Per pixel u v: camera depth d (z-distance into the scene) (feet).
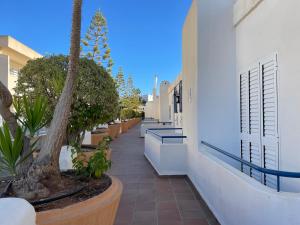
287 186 13.53
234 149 20.94
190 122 24.07
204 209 16.98
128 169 29.17
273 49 14.96
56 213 9.30
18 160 11.78
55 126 11.94
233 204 12.77
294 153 12.96
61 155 19.88
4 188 11.70
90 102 23.43
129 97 117.60
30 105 13.29
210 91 21.13
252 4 17.13
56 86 16.48
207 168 17.70
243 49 19.52
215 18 21.26
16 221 6.22
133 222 15.16
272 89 15.12
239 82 20.35
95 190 12.07
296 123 12.77
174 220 15.37
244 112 19.52
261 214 10.08
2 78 54.70
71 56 11.93
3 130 11.73
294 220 9.21
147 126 66.69
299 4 12.42
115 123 70.13
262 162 16.40
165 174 25.57
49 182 11.68
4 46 59.72
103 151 15.12
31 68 24.07
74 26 11.87
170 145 25.70
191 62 23.70
